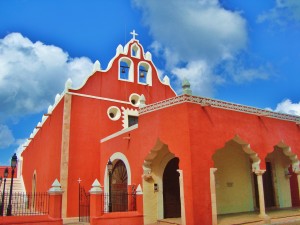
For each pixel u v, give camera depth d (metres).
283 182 15.55
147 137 11.61
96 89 16.00
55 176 14.80
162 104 11.16
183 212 9.69
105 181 14.38
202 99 10.76
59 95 16.62
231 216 11.93
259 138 12.12
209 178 10.13
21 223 9.27
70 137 14.53
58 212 9.87
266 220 10.98
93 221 10.19
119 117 16.33
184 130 10.16
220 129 10.94
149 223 11.25
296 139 13.64
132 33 18.42
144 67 18.55
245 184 14.06
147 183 11.73
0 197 14.33
